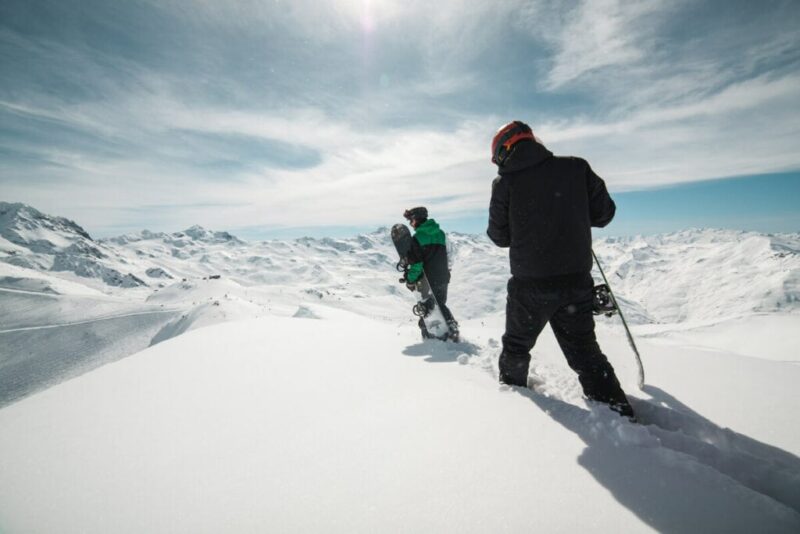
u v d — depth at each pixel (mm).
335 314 11898
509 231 2660
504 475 1536
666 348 3896
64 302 127125
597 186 2518
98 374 3283
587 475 1502
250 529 1308
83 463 1811
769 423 2006
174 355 3850
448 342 4098
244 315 74812
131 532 1322
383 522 1307
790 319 6293
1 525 1390
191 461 1786
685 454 1566
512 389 2523
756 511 1223
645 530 1203
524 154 2438
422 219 4590
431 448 1775
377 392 2584
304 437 1968
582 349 2396
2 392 70125
